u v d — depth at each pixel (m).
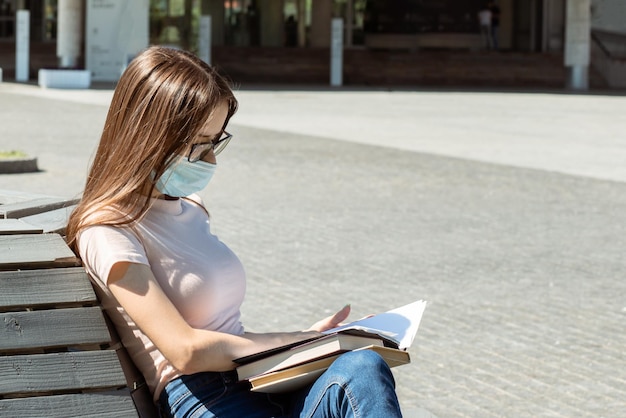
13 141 17.94
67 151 16.83
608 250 10.25
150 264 3.52
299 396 3.37
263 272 8.90
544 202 13.09
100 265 3.37
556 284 8.75
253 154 17.12
